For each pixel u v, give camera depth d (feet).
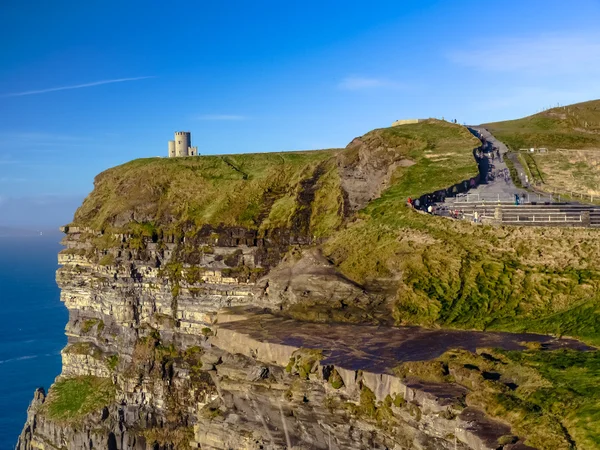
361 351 169.07
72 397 364.58
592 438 115.85
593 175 298.56
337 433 156.76
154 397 333.21
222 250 340.18
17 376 554.46
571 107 453.58
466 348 163.63
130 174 431.43
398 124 384.88
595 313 172.04
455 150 314.35
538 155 335.88
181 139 518.37
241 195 368.27
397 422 144.66
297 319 207.31
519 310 183.73
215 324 221.25
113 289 370.94
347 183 311.06
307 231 315.37
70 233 417.49
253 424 181.16
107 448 330.34
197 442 200.23
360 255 229.04
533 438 120.26
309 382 165.17
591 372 138.72
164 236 367.86
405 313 194.18
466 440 126.41
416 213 243.81
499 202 248.32
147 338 351.87
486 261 205.26
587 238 202.18
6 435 434.71
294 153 432.25
